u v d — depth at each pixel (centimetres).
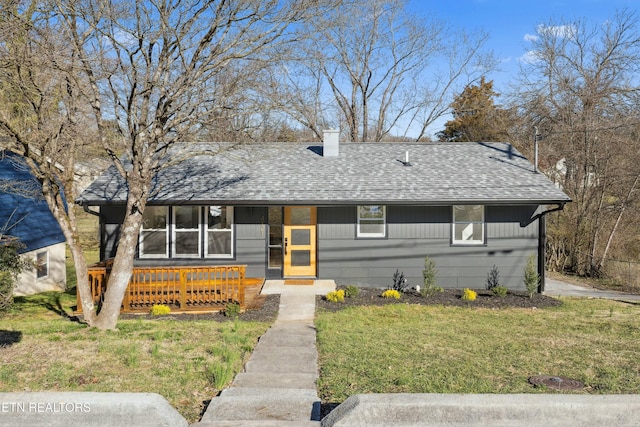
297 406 472
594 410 377
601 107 2255
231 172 1548
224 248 1476
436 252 1471
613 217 1925
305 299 1259
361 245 1468
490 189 1449
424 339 848
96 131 1009
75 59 829
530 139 2462
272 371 646
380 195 1409
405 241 1470
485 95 3662
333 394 536
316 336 880
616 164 1920
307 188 1449
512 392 542
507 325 998
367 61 3188
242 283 1173
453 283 1470
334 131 1673
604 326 984
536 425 376
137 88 957
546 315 1124
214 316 1110
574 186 2089
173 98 902
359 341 827
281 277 1484
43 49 816
